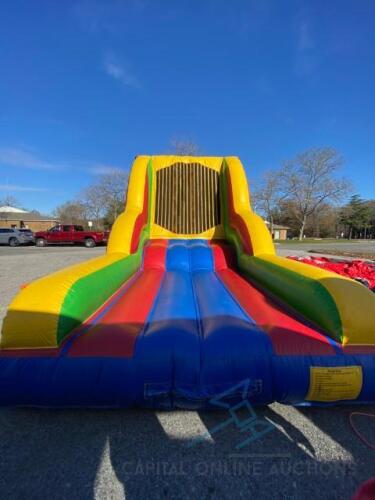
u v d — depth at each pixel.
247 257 4.30
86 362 1.95
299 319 2.49
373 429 1.97
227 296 3.18
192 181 6.41
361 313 2.10
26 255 12.92
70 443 1.84
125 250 4.29
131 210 5.16
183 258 5.02
